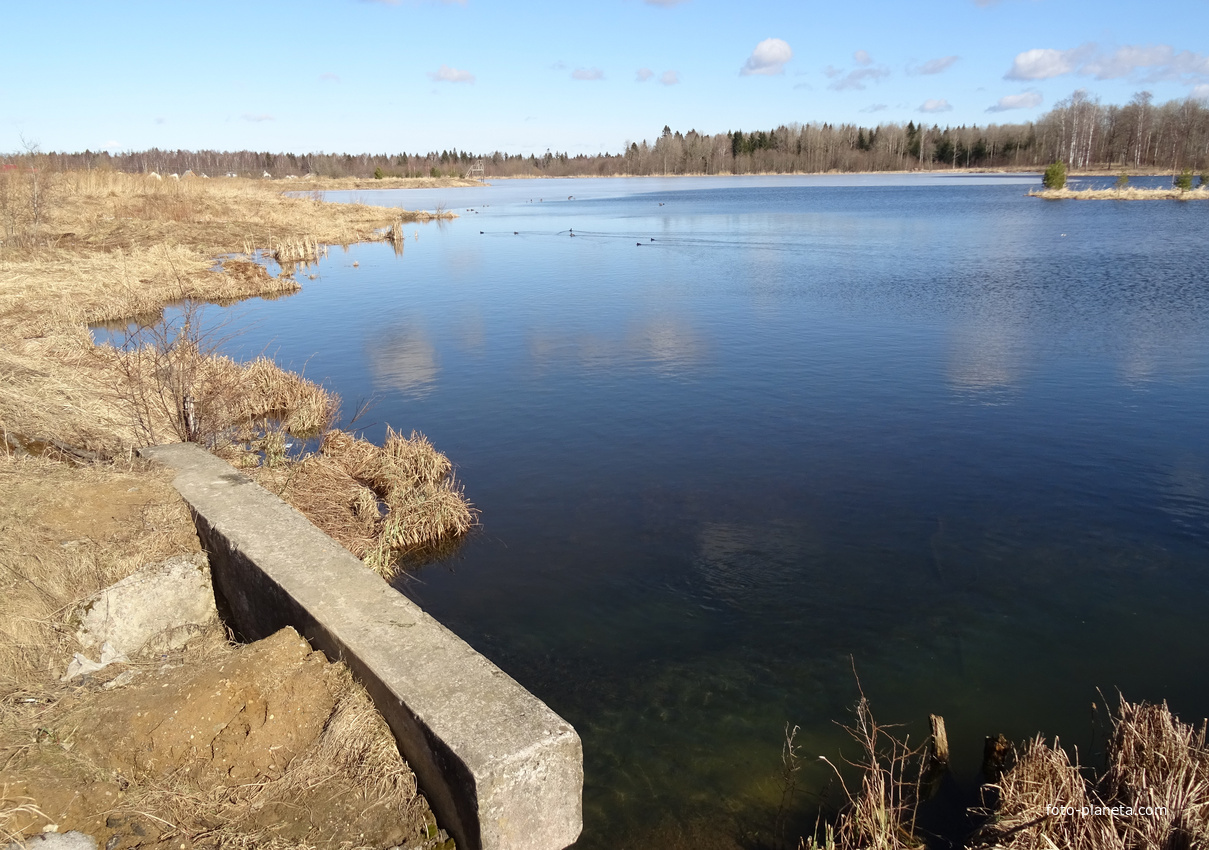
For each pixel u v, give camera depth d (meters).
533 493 9.89
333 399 13.61
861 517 8.95
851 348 16.48
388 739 3.71
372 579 4.59
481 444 11.68
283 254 31.94
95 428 8.74
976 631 6.77
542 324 19.89
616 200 76.56
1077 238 33.50
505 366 16.06
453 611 7.28
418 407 13.56
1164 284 22.12
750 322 19.28
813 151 150.75
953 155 138.38
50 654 4.53
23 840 3.16
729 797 4.99
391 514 8.67
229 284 24.44
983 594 7.33
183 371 9.33
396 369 16.06
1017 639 6.64
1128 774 4.38
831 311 20.23
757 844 4.62
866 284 23.97
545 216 55.41
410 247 37.66
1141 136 99.44
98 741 3.72
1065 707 5.79
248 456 10.52
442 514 8.72
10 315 17.23
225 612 5.52
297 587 4.48
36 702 4.10
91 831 3.31
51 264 23.84
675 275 26.92
